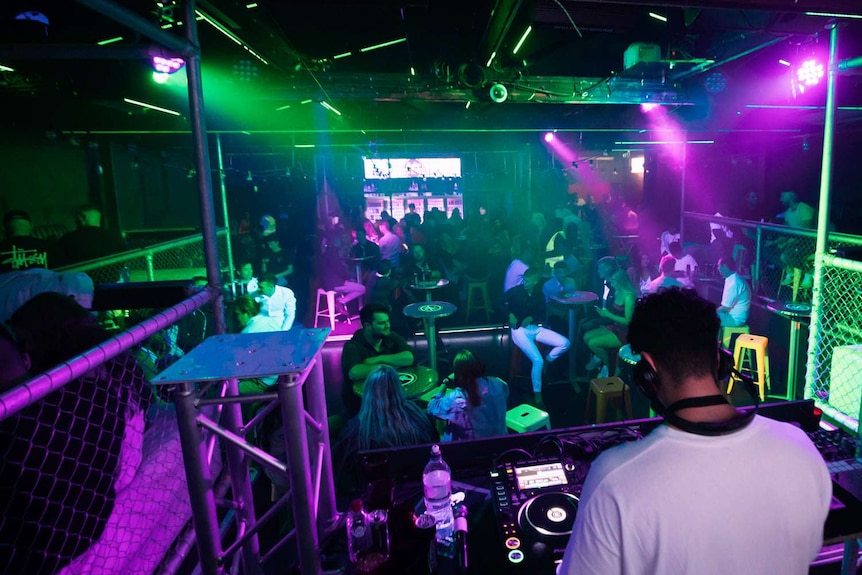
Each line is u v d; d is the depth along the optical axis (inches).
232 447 63.8
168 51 81.6
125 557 69.7
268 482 144.3
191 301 79.1
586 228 438.0
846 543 70.2
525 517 61.7
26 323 81.4
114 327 170.4
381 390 115.6
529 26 245.6
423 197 627.8
